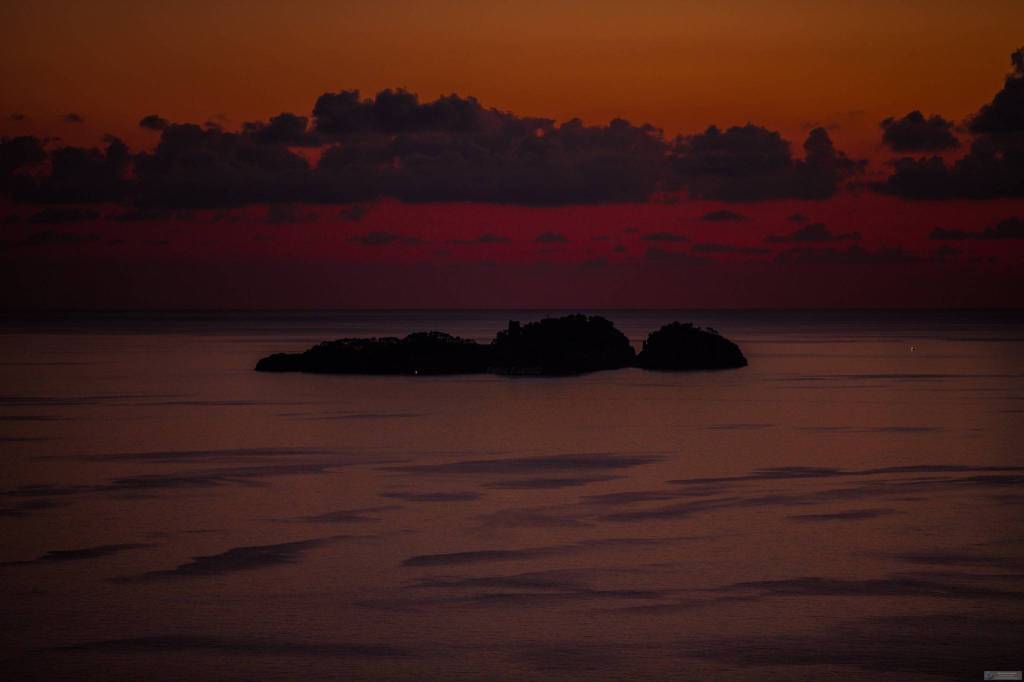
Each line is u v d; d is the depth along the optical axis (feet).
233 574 143.33
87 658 114.73
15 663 113.29
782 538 161.27
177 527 169.68
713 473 220.43
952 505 185.26
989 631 121.80
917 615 126.82
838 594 134.41
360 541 160.56
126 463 233.96
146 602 131.75
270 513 180.14
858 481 209.77
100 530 167.43
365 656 115.55
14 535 164.25
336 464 233.35
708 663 113.70
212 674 110.93
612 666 113.09
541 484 207.92
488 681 109.60
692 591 135.85
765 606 130.21
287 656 115.44
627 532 165.58
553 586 138.10
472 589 136.87
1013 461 233.76
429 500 191.52
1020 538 160.76
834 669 112.06
